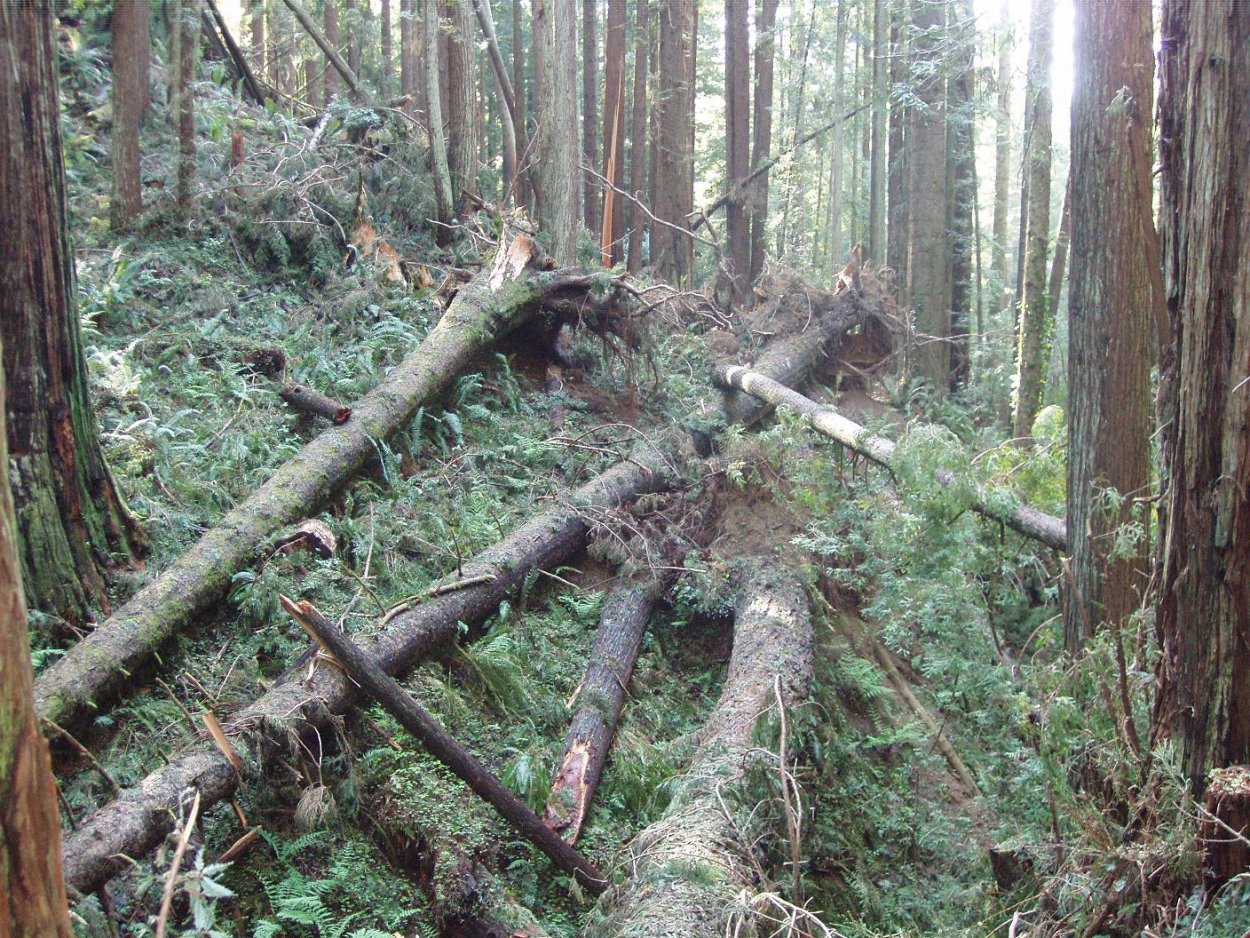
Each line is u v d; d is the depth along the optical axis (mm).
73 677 4098
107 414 5879
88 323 6586
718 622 6402
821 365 9602
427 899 3949
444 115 13648
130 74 7988
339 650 4184
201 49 12344
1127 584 5020
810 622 6102
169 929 3357
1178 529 3490
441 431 6980
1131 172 5023
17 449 4473
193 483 5570
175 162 9211
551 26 9945
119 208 8070
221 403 6434
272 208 8680
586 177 14695
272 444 6227
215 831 3854
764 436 7172
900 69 12727
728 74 13188
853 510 6770
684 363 9016
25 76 4387
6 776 1667
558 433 7609
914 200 11852
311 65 18125
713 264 14805
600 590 6250
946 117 11664
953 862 4969
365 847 4082
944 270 11922
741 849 3947
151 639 4418
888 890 4832
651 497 6887
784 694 5082
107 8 10492
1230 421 3295
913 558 5805
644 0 14344
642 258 14586
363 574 5367
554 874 4273
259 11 13367
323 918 3719
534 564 5914
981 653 5766
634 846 4043
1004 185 15852
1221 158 3287
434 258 9531
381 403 6461
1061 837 4145
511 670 5141
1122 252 5039
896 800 5371
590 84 15094
